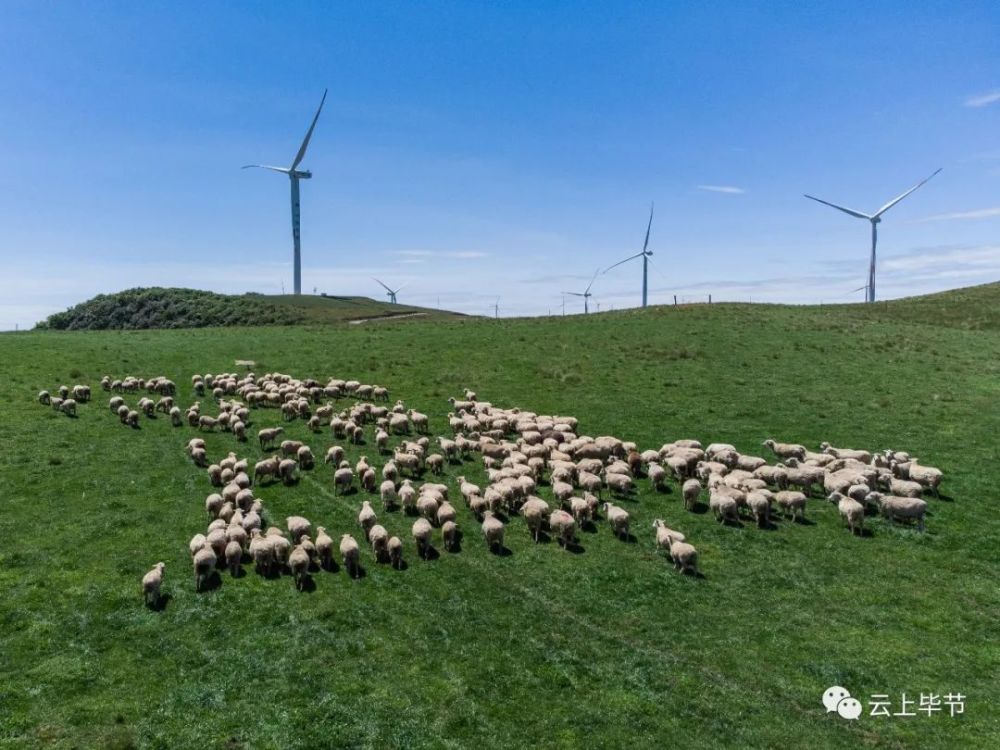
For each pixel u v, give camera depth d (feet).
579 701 49.98
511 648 56.39
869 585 67.26
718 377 152.97
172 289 424.87
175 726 46.68
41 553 71.46
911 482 86.17
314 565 69.97
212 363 163.94
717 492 83.66
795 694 50.83
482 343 189.67
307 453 99.81
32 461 97.91
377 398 138.41
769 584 67.36
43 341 185.26
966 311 277.44
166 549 73.05
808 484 88.84
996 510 85.10
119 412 119.55
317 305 428.97
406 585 66.28
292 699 49.67
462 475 97.14
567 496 84.48
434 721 47.67
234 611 61.00
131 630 57.98
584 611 62.39
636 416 126.41
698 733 46.78
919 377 153.17
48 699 49.06
